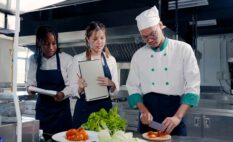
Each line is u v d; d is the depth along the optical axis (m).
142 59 1.61
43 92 1.71
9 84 1.02
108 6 3.16
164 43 1.56
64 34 3.23
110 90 1.79
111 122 1.13
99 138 0.95
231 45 3.65
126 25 2.81
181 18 3.36
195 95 1.42
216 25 3.60
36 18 3.60
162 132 1.29
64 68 1.96
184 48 1.52
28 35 3.60
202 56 3.85
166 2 2.90
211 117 2.56
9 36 1.04
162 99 1.52
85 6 3.25
